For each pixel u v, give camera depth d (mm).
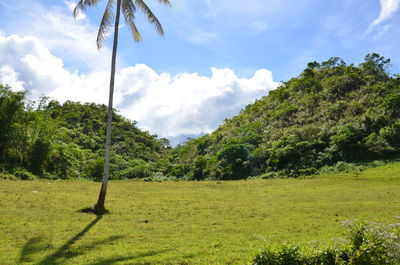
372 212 17016
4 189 22203
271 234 12555
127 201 21375
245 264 8289
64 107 96312
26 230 11797
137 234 12258
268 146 58344
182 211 18016
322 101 75188
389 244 6207
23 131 38812
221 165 57625
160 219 15547
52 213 15250
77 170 48281
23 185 25922
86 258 8969
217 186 34250
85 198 21188
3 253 9023
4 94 38125
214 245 10750
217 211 18203
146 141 108188
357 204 19953
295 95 87062
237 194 27203
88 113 101500
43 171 39125
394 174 34062
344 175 38156
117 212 16953
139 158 85438
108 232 12367
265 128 72625
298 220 15508
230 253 9688
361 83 78312
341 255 6305
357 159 45844
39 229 12086
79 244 10430
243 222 15094
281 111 76812
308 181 35500
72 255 9242
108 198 22375
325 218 15922
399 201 20453
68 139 63969
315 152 50438
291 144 52781
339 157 47438
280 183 35438
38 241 10461
